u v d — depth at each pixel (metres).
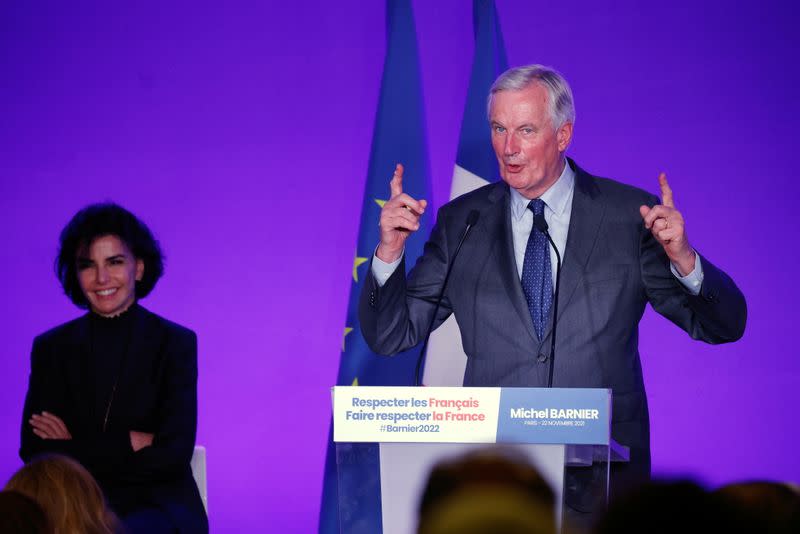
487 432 5.11
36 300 11.17
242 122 11.23
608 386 6.91
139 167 11.23
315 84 11.21
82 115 11.27
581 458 5.10
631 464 6.85
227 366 11.11
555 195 7.31
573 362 6.93
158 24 11.28
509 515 1.87
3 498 3.26
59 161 11.23
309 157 11.18
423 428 5.15
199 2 11.28
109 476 8.01
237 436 11.09
